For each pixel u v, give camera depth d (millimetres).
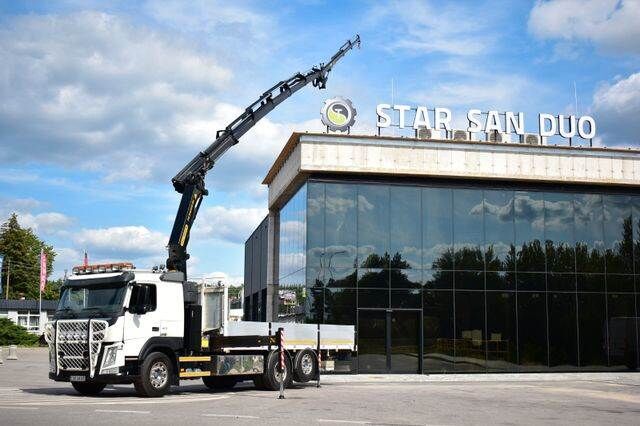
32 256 105125
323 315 30828
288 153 34531
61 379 19078
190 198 22891
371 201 32031
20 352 53188
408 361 31203
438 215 32562
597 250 33875
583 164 33719
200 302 21469
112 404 16688
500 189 33344
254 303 47219
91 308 19344
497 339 32125
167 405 16688
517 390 23344
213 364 20891
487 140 34094
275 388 22484
